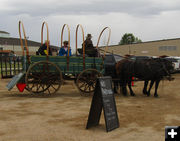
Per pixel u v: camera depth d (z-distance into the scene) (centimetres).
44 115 685
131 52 5331
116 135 523
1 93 1101
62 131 544
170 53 4725
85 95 1052
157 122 628
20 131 539
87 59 1050
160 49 4838
